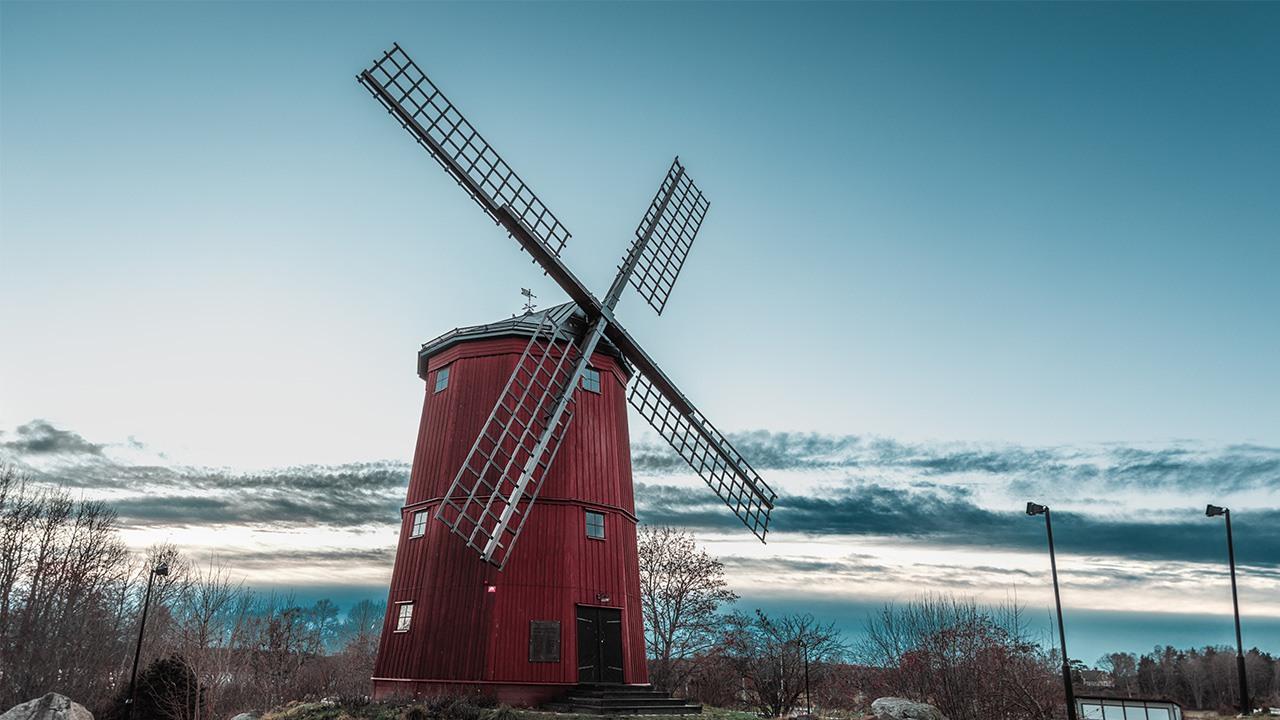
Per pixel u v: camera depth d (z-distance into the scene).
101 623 46.09
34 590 44.91
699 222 35.84
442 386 29.33
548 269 27.72
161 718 36.88
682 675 47.25
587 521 26.94
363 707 22.55
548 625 24.73
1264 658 92.81
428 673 24.42
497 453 26.75
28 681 41.31
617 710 23.23
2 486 46.81
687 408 31.98
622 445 29.55
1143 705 27.02
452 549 25.81
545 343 28.08
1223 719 26.06
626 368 31.16
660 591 49.25
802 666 44.84
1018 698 37.00
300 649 53.75
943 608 41.41
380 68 25.17
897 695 42.00
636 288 31.61
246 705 46.41
